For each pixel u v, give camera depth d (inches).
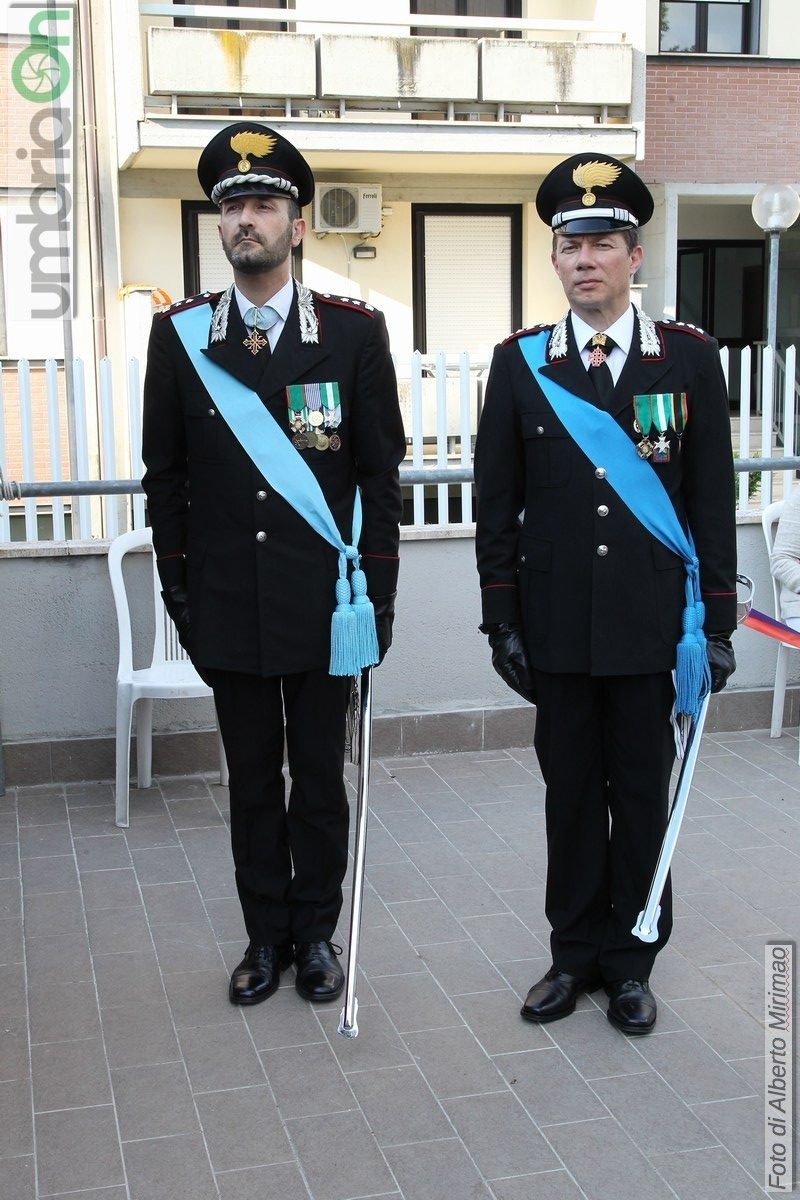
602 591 113.0
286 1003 123.2
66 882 149.9
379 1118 104.6
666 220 458.3
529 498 117.6
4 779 179.9
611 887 121.7
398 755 193.6
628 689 115.9
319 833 124.6
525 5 430.3
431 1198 94.7
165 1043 115.8
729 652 116.6
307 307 118.0
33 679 180.4
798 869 153.6
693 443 115.0
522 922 139.7
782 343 536.7
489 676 196.1
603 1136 102.2
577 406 113.0
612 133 401.4
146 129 367.2
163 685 165.6
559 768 119.0
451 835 163.6
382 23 386.0
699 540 115.6
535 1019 118.9
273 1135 102.3
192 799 177.0
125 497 197.8
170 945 134.7
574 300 112.1
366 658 117.7
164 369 119.5
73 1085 109.1
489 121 398.0
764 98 458.6
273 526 117.3
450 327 439.8
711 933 137.4
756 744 199.5
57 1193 95.3
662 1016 120.6
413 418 195.9
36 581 178.2
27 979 127.3
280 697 124.4
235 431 116.5
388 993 124.7
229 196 112.5
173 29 365.1
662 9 456.4
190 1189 95.7
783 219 333.1
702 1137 102.0
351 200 411.5
